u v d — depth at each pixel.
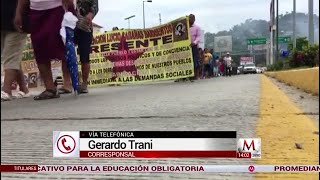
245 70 50.03
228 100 5.67
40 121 4.39
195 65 13.30
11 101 6.84
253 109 4.68
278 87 9.33
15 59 7.21
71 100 6.52
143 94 7.24
